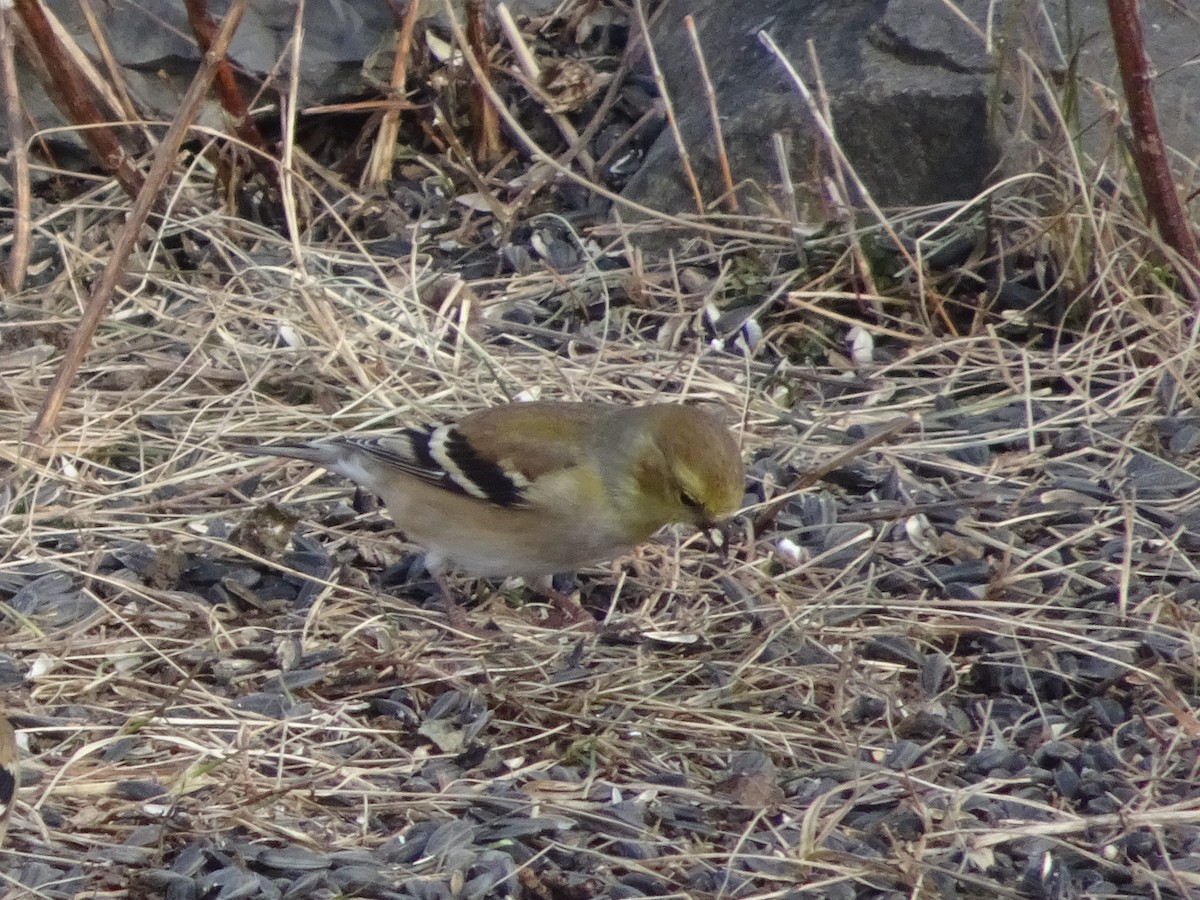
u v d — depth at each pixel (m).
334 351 12.91
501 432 10.29
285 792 8.83
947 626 10.42
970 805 8.98
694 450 9.94
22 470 11.48
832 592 10.82
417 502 10.49
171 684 9.83
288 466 11.98
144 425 12.32
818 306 13.88
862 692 9.97
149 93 15.44
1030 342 13.51
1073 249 13.41
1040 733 9.67
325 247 14.71
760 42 15.36
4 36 13.31
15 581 10.61
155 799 8.84
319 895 8.17
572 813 8.84
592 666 10.20
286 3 15.83
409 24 15.23
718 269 14.29
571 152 15.30
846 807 8.80
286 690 9.77
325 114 16.02
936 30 14.45
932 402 12.85
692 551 11.33
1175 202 12.95
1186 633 10.26
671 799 9.03
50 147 15.39
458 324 13.59
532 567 10.50
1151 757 9.38
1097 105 14.18
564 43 16.62
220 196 15.04
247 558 11.02
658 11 16.56
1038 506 11.55
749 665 10.13
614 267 14.50
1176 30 14.71
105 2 15.45
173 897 8.15
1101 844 8.70
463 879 8.34
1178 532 11.21
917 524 11.41
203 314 13.61
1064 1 14.64
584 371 13.04
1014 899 8.33
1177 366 12.83
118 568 10.85
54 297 13.80
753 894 8.31
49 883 8.17
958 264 13.94
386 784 9.10
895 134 14.20
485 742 9.47
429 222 15.13
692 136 14.98
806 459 12.12
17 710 9.45
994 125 13.84
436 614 10.72
